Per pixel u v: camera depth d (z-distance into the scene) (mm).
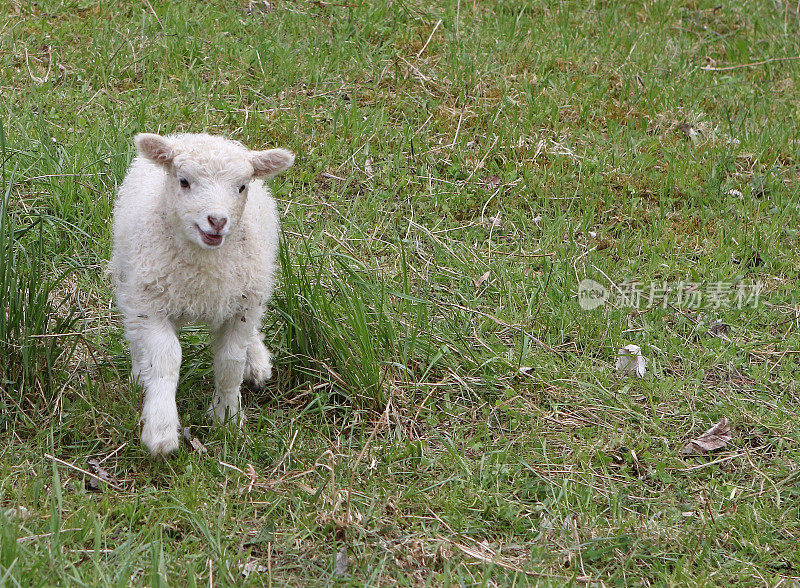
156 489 7824
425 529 7645
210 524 7457
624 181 12977
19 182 11188
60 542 6840
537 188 12719
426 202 12328
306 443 8586
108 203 10984
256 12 15867
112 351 9352
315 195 12164
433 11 16688
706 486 8453
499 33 16203
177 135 9023
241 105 13539
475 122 13875
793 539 7918
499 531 7852
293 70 14328
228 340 8438
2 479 7707
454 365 9680
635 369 9914
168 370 8000
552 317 10508
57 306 9625
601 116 14422
